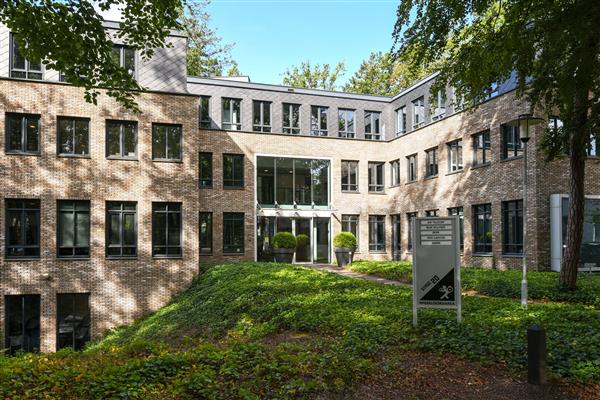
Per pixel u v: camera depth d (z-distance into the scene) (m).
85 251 19.80
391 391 6.34
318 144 30.70
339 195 31.08
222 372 6.52
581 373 6.59
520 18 9.40
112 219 20.31
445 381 6.71
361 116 32.25
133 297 20.16
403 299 12.57
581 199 14.16
